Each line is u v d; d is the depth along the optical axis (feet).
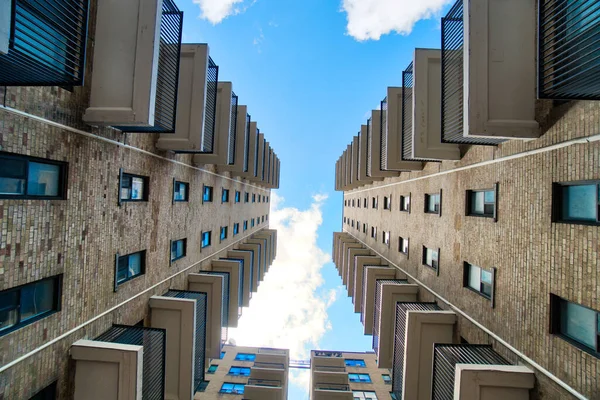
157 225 35.01
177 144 33.45
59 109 21.21
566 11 19.16
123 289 29.17
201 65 33.76
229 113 43.91
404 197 53.83
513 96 22.33
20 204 18.62
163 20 27.09
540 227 22.35
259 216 108.58
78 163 23.16
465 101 22.58
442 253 37.81
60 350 22.13
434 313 34.09
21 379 19.17
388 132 43.96
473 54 22.34
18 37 15.07
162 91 28.50
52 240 21.01
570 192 20.57
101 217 25.82
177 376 33.06
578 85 16.71
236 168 53.52
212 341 42.78
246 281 61.67
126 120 22.89
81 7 19.01
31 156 19.33
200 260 48.06
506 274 25.93
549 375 21.18
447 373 26.86
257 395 51.06
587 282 18.54
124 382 22.88
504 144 26.37
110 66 23.35
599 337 18.31
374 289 55.26
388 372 70.69
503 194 26.53
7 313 18.67
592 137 18.31
